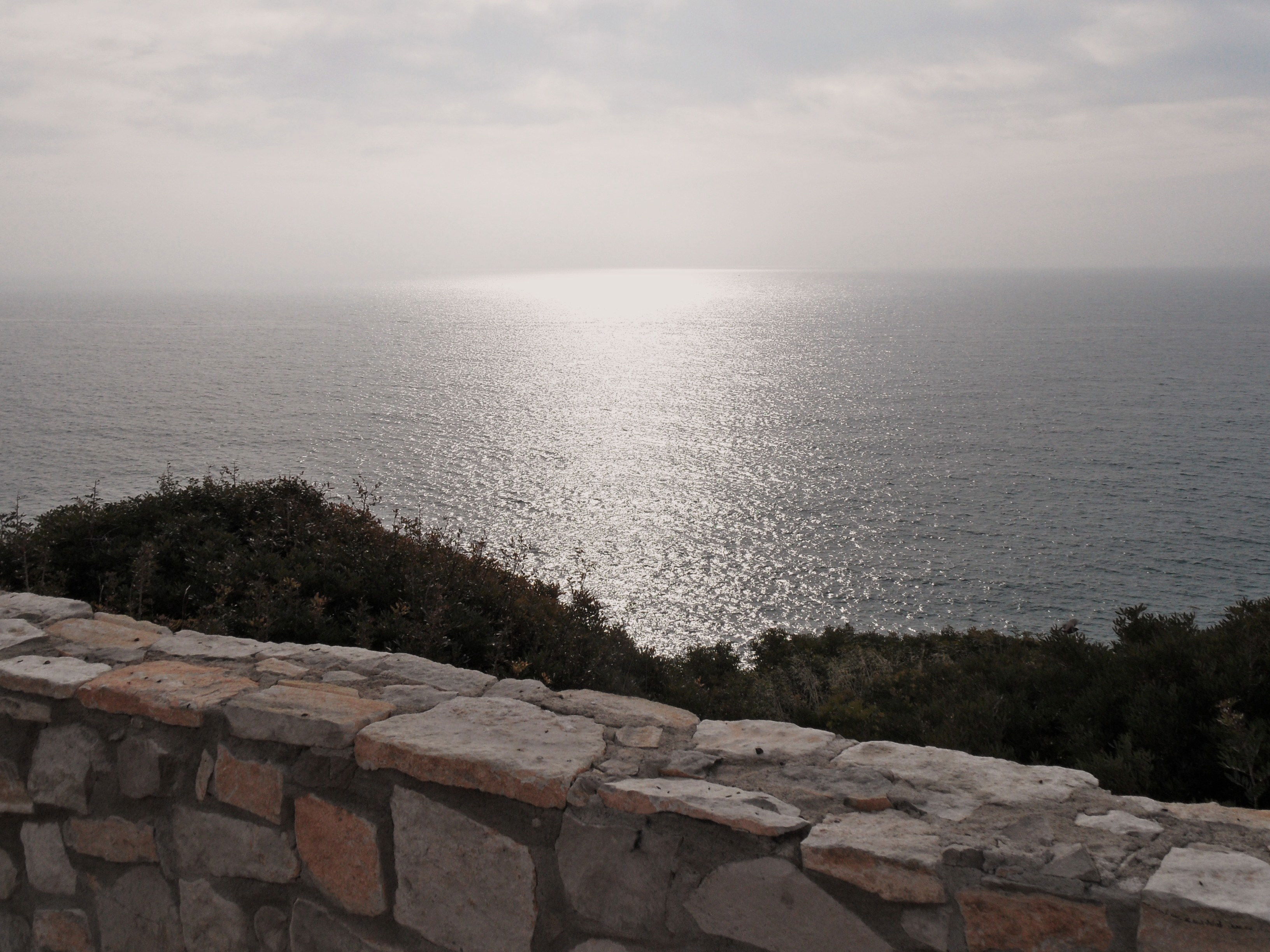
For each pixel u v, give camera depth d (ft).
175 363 615.16
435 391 494.18
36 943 9.98
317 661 10.82
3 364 601.21
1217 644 17.11
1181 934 5.60
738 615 176.04
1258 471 298.76
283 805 8.57
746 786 7.51
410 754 7.95
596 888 7.33
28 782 9.82
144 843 9.25
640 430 383.24
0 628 11.72
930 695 22.67
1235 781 12.64
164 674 9.84
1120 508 254.88
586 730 8.64
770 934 6.72
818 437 367.86
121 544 22.58
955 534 230.68
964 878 6.16
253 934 8.80
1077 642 22.04
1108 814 6.91
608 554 212.84
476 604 22.08
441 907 7.98
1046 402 447.42
